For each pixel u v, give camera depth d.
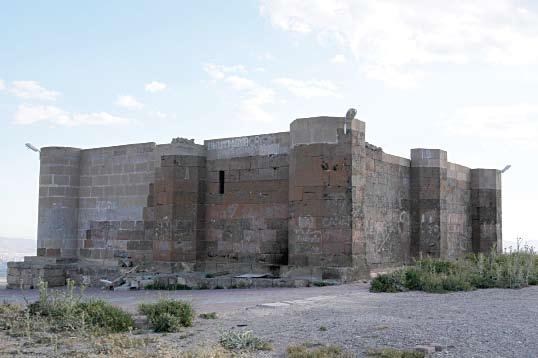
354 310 12.62
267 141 21.75
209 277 20.94
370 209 22.41
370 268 22.02
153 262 22.89
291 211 20.14
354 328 10.38
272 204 21.42
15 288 25.19
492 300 13.73
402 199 25.12
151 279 21.02
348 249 19.20
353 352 8.77
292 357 8.52
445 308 12.48
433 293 15.48
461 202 29.73
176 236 22.44
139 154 24.31
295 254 19.84
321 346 9.20
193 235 22.59
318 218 19.53
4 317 12.66
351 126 19.62
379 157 23.25
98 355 9.22
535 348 8.71
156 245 22.86
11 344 10.12
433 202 25.59
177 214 22.50
